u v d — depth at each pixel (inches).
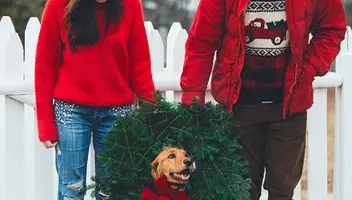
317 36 164.1
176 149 138.7
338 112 200.2
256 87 161.8
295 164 168.2
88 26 150.4
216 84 162.4
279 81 161.3
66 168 157.1
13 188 183.9
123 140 142.3
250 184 162.1
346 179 199.8
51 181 187.5
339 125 200.1
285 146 166.6
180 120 145.7
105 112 157.2
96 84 154.9
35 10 402.0
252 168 169.3
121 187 142.8
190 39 161.5
